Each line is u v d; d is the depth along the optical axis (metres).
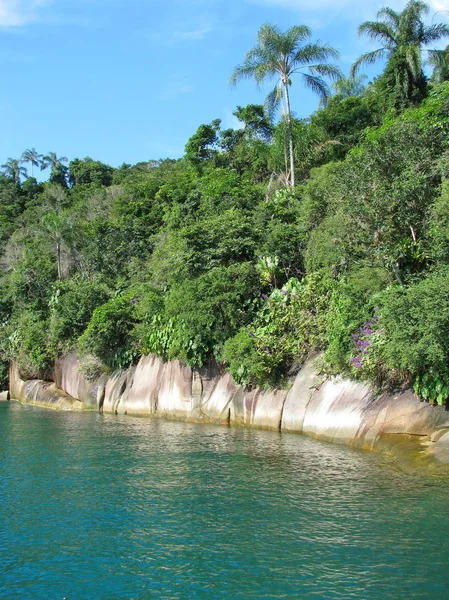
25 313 41.72
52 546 8.46
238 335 20.14
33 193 93.94
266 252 22.72
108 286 38.81
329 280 18.48
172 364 23.81
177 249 24.89
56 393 33.12
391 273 16.34
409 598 6.49
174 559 7.84
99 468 13.39
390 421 13.82
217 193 35.03
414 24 36.28
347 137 34.19
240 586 6.96
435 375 12.91
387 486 10.63
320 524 8.84
